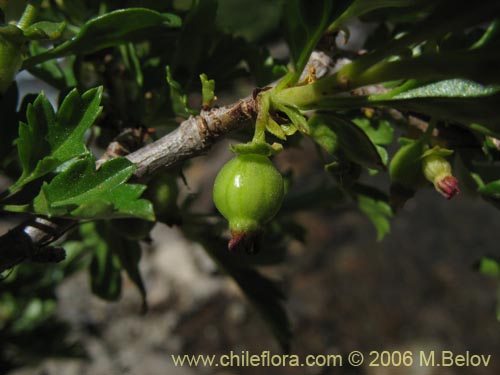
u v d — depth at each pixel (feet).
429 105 0.22
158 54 0.31
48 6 0.33
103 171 0.22
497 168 0.29
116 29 0.24
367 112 0.29
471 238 0.98
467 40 0.28
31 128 0.22
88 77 0.35
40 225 0.22
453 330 0.87
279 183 0.23
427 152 0.26
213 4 0.28
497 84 0.19
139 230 0.28
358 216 0.99
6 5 0.22
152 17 0.24
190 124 0.23
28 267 0.43
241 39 0.30
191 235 0.35
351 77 0.21
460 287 0.92
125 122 0.30
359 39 1.06
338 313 0.87
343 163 0.25
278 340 0.36
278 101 0.22
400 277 0.92
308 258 0.93
